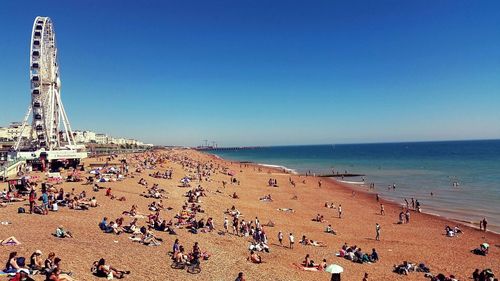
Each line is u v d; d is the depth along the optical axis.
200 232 29.19
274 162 166.25
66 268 16.38
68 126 62.88
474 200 55.75
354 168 119.75
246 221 36.50
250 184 70.25
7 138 153.25
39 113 56.22
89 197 35.56
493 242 33.38
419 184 75.38
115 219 28.03
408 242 32.91
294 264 24.19
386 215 45.28
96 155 92.56
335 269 19.72
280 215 41.97
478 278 22.39
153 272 18.34
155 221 27.75
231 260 23.02
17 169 46.91
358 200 56.59
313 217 42.53
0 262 15.78
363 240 33.22
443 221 42.03
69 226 24.05
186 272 19.31
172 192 45.81
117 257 19.50
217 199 46.41
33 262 15.59
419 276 24.03
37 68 55.50
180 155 151.88
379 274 24.16
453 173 95.12
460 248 31.22
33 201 26.64
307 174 98.62
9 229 21.69
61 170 51.44
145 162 75.25
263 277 20.56
